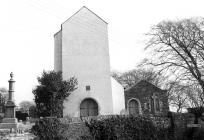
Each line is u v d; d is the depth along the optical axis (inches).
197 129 844.0
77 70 1294.3
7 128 1045.8
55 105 1182.9
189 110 938.1
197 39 904.3
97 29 1343.5
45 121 673.0
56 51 1354.6
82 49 1317.7
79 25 1341.0
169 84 925.2
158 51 964.0
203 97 914.7
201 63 890.7
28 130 957.2
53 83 1192.8
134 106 1539.1
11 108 1120.8
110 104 1268.5
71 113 1243.2
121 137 694.5
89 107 1279.5
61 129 690.8
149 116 788.0
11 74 1163.3
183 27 929.5
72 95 1267.2
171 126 829.8
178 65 920.3
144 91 1520.7
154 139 768.9
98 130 692.7
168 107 1144.8
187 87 898.1
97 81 1290.6
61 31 1350.9
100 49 1325.0
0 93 2244.1
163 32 955.3
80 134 713.6
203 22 918.4
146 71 1050.7
